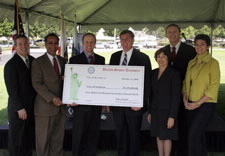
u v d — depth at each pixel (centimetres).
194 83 288
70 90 313
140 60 308
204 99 279
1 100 840
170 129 298
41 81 303
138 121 312
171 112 294
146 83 306
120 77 306
